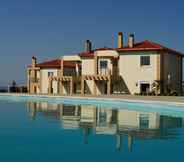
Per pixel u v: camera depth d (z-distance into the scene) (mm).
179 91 45031
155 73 41281
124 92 42938
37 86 53406
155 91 39938
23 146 11195
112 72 43594
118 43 45656
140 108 25516
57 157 9688
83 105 28891
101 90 44156
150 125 16328
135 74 42344
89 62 45812
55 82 49031
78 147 11031
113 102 30016
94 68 43562
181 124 16688
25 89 55156
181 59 49656
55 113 22547
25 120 18609
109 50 43500
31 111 24016
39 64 53812
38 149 10719
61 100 35938
